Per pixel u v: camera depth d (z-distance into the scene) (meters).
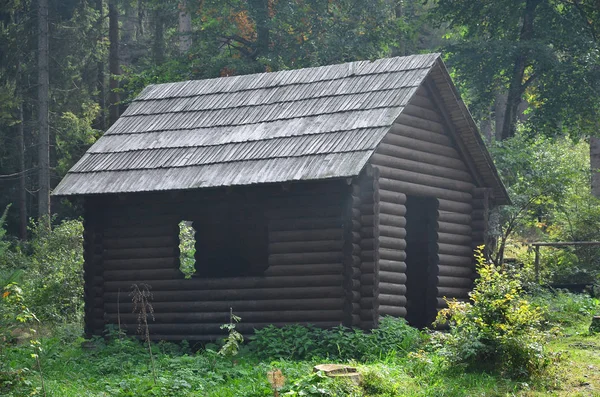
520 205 28.25
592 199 29.78
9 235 41.06
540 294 23.12
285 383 14.35
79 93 42.19
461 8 35.88
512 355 14.71
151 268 20.58
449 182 21.48
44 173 37.34
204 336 19.84
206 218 23.08
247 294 19.44
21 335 22.56
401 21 37.25
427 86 20.78
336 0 36.91
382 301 18.92
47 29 38.22
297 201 19.11
